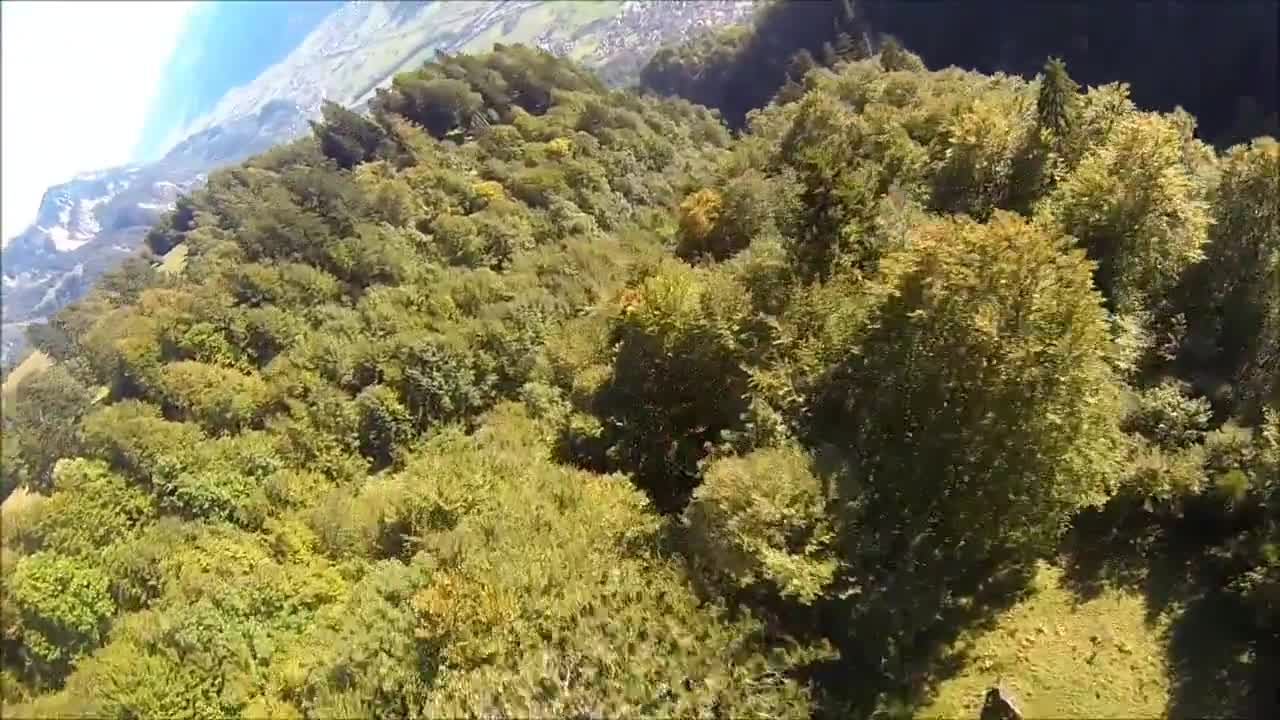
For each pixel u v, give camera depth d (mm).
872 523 21094
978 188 33344
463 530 24297
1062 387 20172
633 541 22844
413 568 23453
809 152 36594
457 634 19859
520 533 23375
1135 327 25375
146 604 28203
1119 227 26719
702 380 28094
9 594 27266
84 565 29188
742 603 20047
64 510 33031
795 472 20781
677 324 27547
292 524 32594
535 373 37250
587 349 35188
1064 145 32875
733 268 30156
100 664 24125
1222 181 30047
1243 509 21297
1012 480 20531
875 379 22922
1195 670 19156
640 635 19094
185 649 24375
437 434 38938
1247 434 22531
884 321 22719
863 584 20234
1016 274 20516
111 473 36594
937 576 21828
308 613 26703
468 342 42812
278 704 22172
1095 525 23703
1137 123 27891
